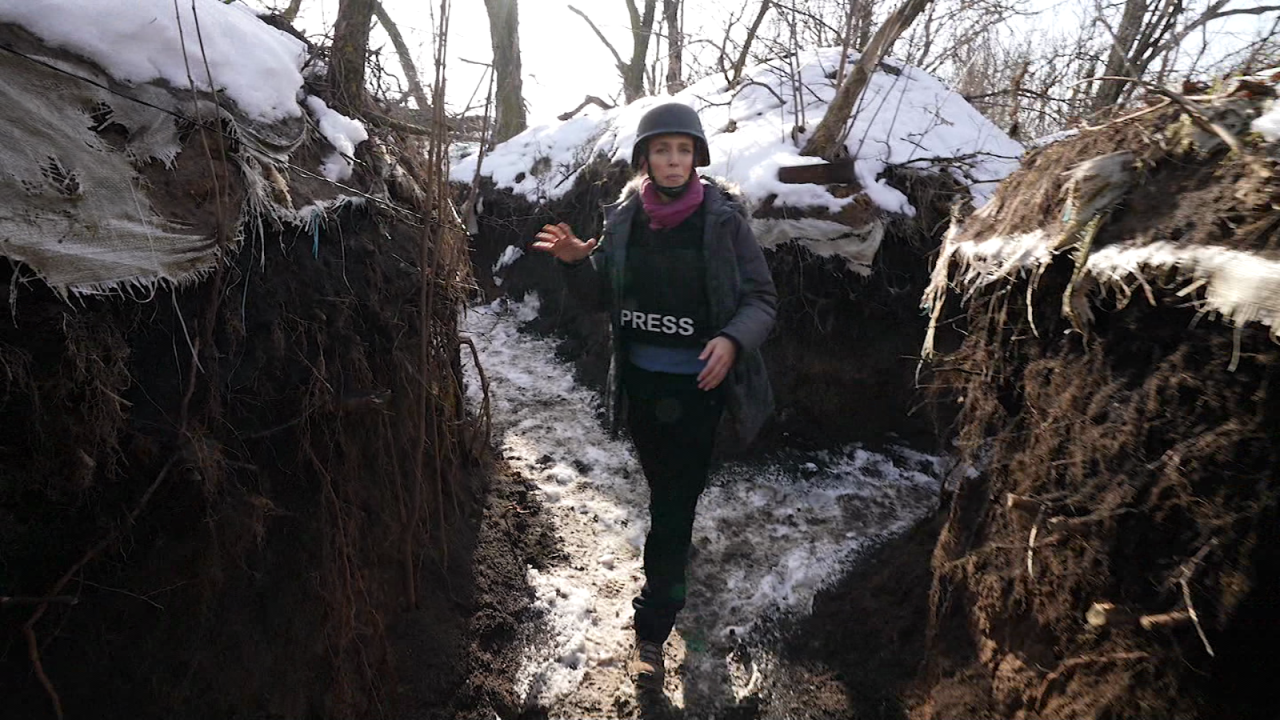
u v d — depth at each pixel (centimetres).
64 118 154
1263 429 132
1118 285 164
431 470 269
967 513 220
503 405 438
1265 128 149
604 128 580
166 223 165
